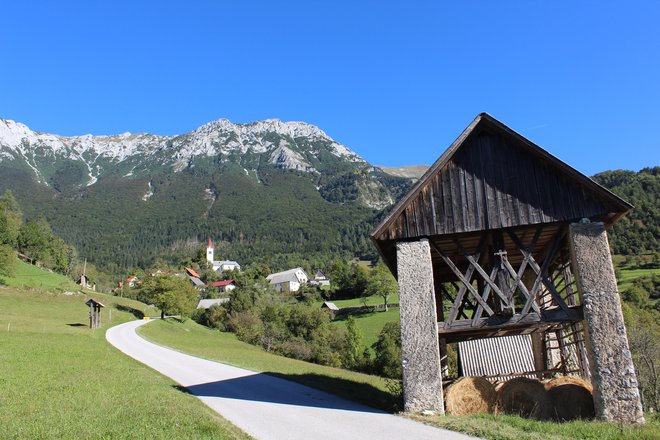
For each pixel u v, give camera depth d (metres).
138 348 44.09
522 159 15.95
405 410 14.66
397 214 16.02
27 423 12.05
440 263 21.09
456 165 16.23
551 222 15.34
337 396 19.42
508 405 14.47
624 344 13.90
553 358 22.64
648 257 89.56
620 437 10.94
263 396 19.36
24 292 81.19
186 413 13.62
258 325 82.00
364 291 110.00
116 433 10.98
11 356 27.45
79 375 22.16
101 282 153.62
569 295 18.48
